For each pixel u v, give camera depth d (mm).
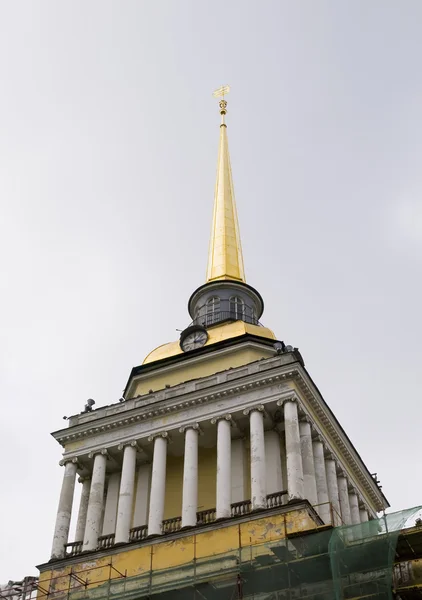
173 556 37281
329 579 33156
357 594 32062
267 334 47750
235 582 34469
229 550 35500
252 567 34219
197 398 42062
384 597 31375
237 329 47500
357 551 32594
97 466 42906
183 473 41969
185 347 48062
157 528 39125
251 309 53750
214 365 45875
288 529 35469
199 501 41281
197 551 36875
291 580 33531
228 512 37875
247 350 45562
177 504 41750
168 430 42125
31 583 40125
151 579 36469
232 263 57375
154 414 43000
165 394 43719
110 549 38969
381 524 33250
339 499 43406
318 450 41438
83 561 39344
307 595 32812
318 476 40531
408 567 33250
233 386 41438
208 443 42750
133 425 43500
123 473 41906
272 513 36312
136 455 43094
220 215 60312
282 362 41562
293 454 38000
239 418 41250
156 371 47156
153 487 40594
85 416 45250
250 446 40781
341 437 45094
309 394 41719
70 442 44688
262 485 37844
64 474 43469
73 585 38594
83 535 42531
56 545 40875
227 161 65188
